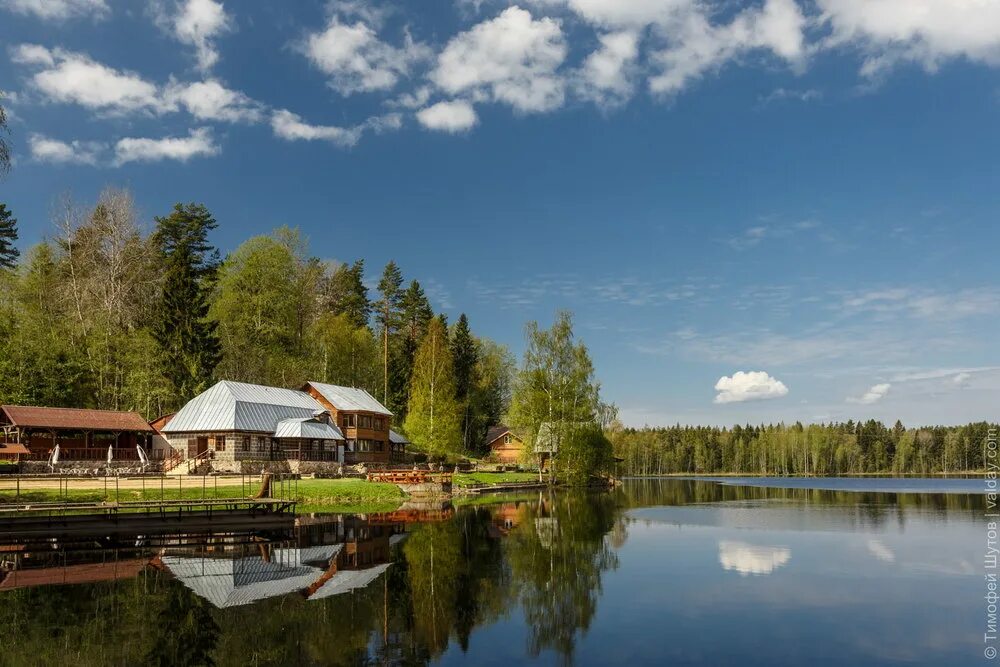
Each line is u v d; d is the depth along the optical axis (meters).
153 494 41.25
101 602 20.11
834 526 39.44
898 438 166.62
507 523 40.62
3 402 58.16
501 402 130.50
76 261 70.06
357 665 14.70
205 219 85.50
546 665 14.73
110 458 55.59
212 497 41.44
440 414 80.06
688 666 14.80
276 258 84.12
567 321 77.94
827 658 15.25
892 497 66.31
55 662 14.88
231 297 81.50
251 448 62.47
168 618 18.28
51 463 51.75
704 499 63.06
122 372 67.81
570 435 75.62
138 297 75.25
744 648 16.02
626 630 17.44
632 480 133.00
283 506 40.03
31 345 61.94
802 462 181.00
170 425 61.69
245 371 82.50
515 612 19.23
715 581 23.48
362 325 106.69
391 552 29.48
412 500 56.28
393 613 18.97
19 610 19.17
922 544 31.92
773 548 30.77
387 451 83.75
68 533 33.09
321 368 89.38
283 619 18.31
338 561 27.17
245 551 29.77
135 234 71.94
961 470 142.88
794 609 19.53
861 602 20.38
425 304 110.06
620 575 24.48
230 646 15.91
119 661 14.91
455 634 17.02
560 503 56.69
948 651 15.80
